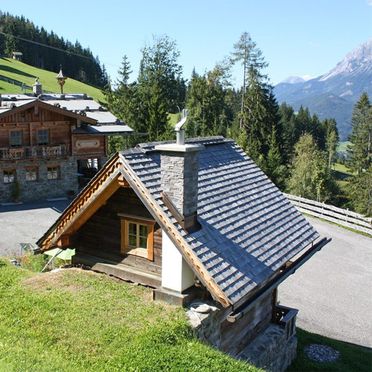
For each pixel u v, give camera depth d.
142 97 65.81
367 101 78.38
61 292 11.93
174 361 9.11
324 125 100.69
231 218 12.51
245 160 16.39
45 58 121.81
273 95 62.28
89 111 41.41
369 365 14.94
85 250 13.74
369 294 21.00
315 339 16.42
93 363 8.91
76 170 36.69
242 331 12.95
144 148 12.06
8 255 21.62
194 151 10.66
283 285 21.77
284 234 13.80
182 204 10.60
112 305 11.19
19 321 10.41
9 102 36.25
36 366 8.48
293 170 51.66
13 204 33.25
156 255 12.20
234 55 60.03
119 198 12.73
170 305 11.20
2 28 116.69
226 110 76.94
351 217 32.62
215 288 10.05
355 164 70.94
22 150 33.38
